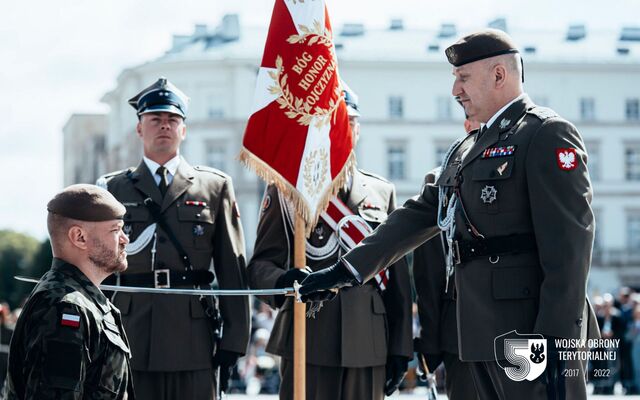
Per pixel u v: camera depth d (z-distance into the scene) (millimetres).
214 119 60094
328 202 7367
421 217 6477
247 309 7512
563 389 5582
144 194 7512
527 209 5836
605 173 62875
